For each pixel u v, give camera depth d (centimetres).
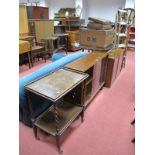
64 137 188
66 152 169
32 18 556
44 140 184
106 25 289
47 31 532
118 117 224
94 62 230
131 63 468
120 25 409
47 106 212
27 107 185
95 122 214
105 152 169
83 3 739
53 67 211
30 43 425
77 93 204
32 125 188
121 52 343
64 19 610
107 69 300
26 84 163
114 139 186
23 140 183
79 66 212
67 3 811
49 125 173
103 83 299
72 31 595
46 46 507
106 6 735
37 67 430
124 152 170
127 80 348
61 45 580
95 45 291
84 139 186
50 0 847
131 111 238
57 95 145
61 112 193
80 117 217
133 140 181
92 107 247
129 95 284
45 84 163
